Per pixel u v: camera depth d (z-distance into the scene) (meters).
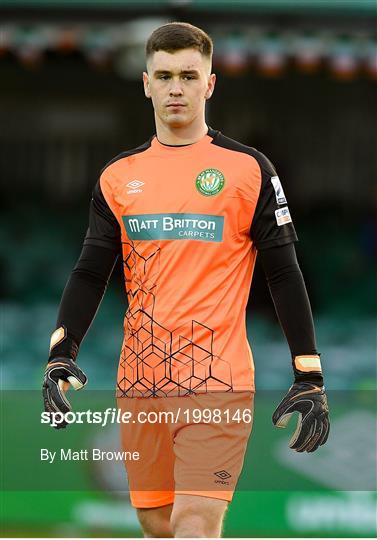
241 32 32.25
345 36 32.38
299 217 54.88
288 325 14.47
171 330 14.29
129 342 14.75
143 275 14.49
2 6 32.22
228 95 54.53
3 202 55.03
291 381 35.59
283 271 14.50
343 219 55.00
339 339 42.72
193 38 14.40
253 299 42.97
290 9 32.31
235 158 14.57
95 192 15.12
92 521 23.80
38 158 55.41
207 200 14.37
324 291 49.97
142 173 14.72
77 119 55.19
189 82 14.40
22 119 55.19
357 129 55.09
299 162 55.06
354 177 55.22
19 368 37.19
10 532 23.67
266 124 54.69
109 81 54.75
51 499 23.94
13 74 54.53
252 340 40.81
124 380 14.86
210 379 14.16
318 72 53.97
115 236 15.05
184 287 14.27
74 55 50.69
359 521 24.08
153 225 14.41
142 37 31.42
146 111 55.09
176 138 14.73
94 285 15.09
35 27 32.31
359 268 52.09
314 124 54.94
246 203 14.38
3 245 52.53
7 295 48.09
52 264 51.47
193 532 13.72
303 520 24.00
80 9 32.25
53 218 54.94
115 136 55.28
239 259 14.48
